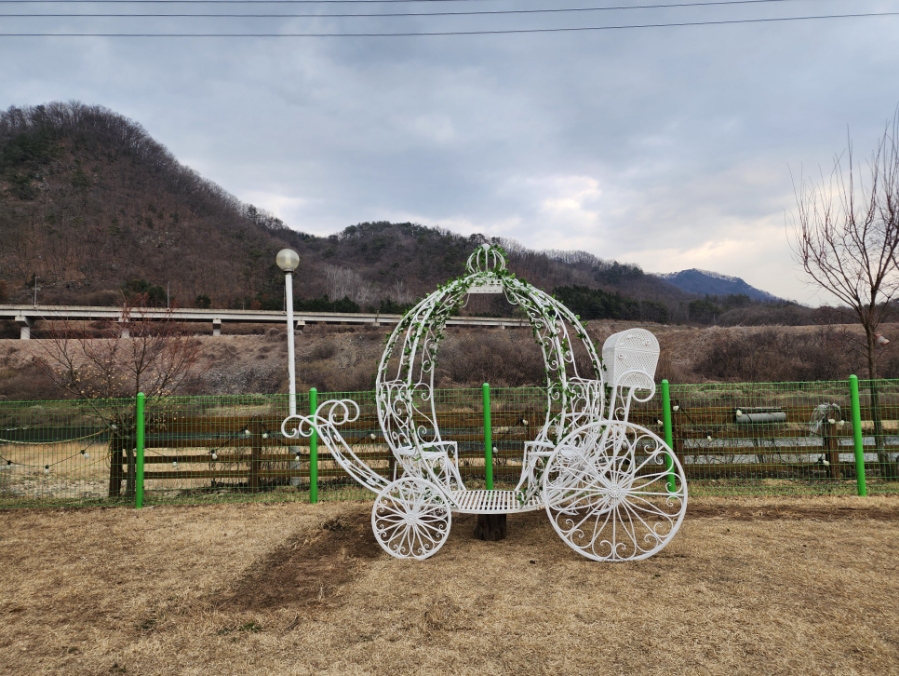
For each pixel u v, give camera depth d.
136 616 3.58
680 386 7.14
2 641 3.28
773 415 7.05
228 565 4.52
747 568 4.14
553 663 2.86
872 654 2.88
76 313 40.75
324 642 3.15
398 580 4.05
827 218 8.20
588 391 4.91
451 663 2.89
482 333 23.77
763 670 2.76
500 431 7.15
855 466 6.84
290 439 7.20
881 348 10.26
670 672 2.76
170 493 7.15
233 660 2.99
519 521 5.61
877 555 4.38
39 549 5.03
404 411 5.32
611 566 4.25
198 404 7.54
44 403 7.26
